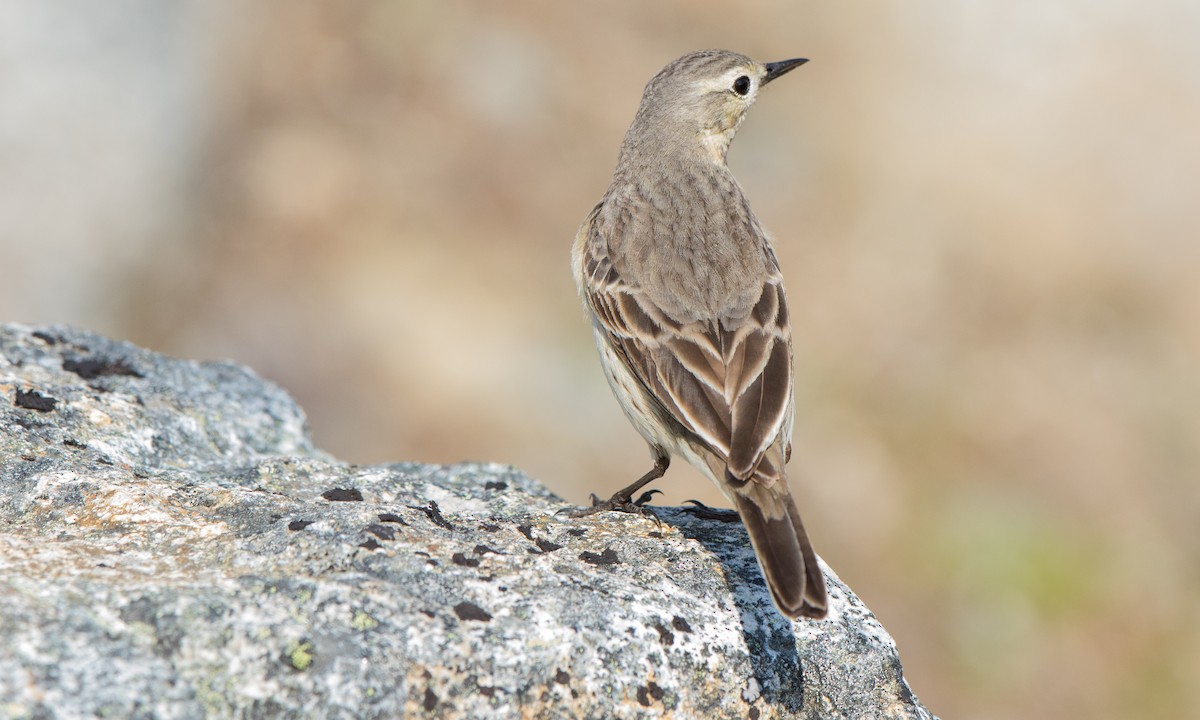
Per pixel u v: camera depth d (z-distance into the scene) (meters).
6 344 8.09
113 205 16.70
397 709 4.82
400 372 16.31
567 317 17.05
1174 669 14.66
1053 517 15.80
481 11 20.31
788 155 19.33
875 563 15.23
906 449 16.28
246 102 18.56
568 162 19.08
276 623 4.89
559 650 5.22
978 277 18.30
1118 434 16.77
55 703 4.39
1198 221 19.03
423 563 5.47
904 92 20.23
